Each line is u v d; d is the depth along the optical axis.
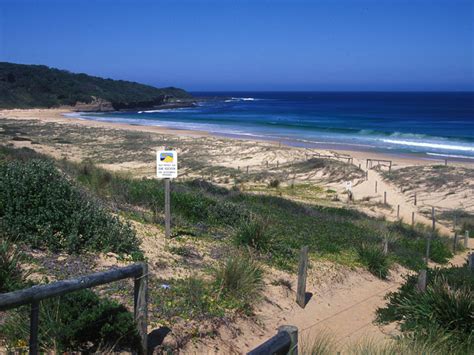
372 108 146.75
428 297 7.50
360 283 9.90
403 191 32.69
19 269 5.89
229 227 11.33
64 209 7.61
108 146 48.84
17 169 7.97
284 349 3.54
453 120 98.38
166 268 7.57
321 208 23.45
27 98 123.69
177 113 121.69
